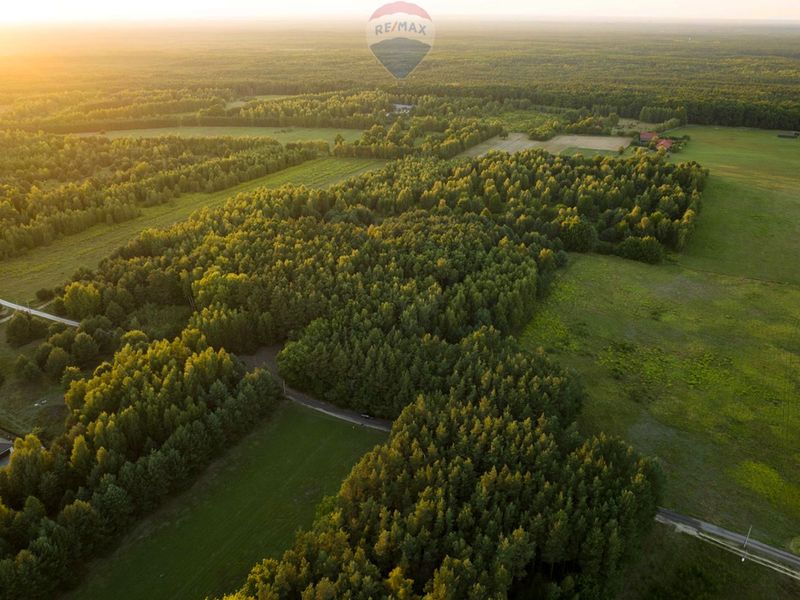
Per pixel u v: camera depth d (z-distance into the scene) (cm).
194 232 10156
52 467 5344
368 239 9662
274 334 7919
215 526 5316
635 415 6756
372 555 4528
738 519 5412
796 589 4775
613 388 7212
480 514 4812
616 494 4919
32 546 4553
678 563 4962
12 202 11881
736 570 4912
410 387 6384
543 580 4638
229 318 7562
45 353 7362
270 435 6375
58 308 8562
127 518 5178
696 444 6325
